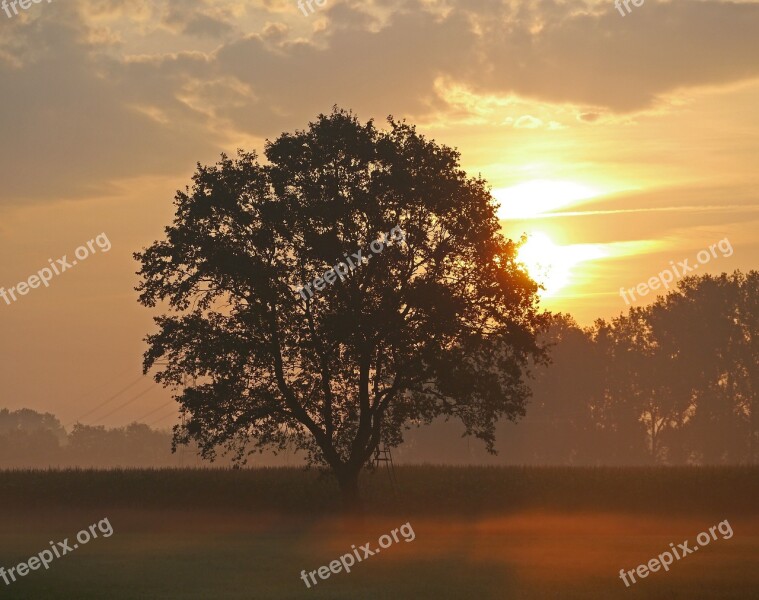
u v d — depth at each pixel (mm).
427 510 82562
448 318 64625
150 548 58406
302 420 67562
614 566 48406
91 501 85375
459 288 67250
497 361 70188
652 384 174250
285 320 65938
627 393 177625
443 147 69625
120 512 83438
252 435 69188
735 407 170250
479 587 41250
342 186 67188
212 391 67188
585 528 75438
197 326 67125
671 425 180750
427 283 65000
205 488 85000
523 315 69625
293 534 69125
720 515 82562
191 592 40062
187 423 68000
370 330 64188
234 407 67375
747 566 48469
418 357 65250
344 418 68062
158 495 85188
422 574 45562
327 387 67312
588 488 84375
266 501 83375
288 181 67562
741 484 84750
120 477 88438
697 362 170375
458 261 68125
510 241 69250
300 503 83062
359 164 67625
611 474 87562
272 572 46375
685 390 171125
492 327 68938
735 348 169250
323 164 67188
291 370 68062
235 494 84375
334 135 67062
